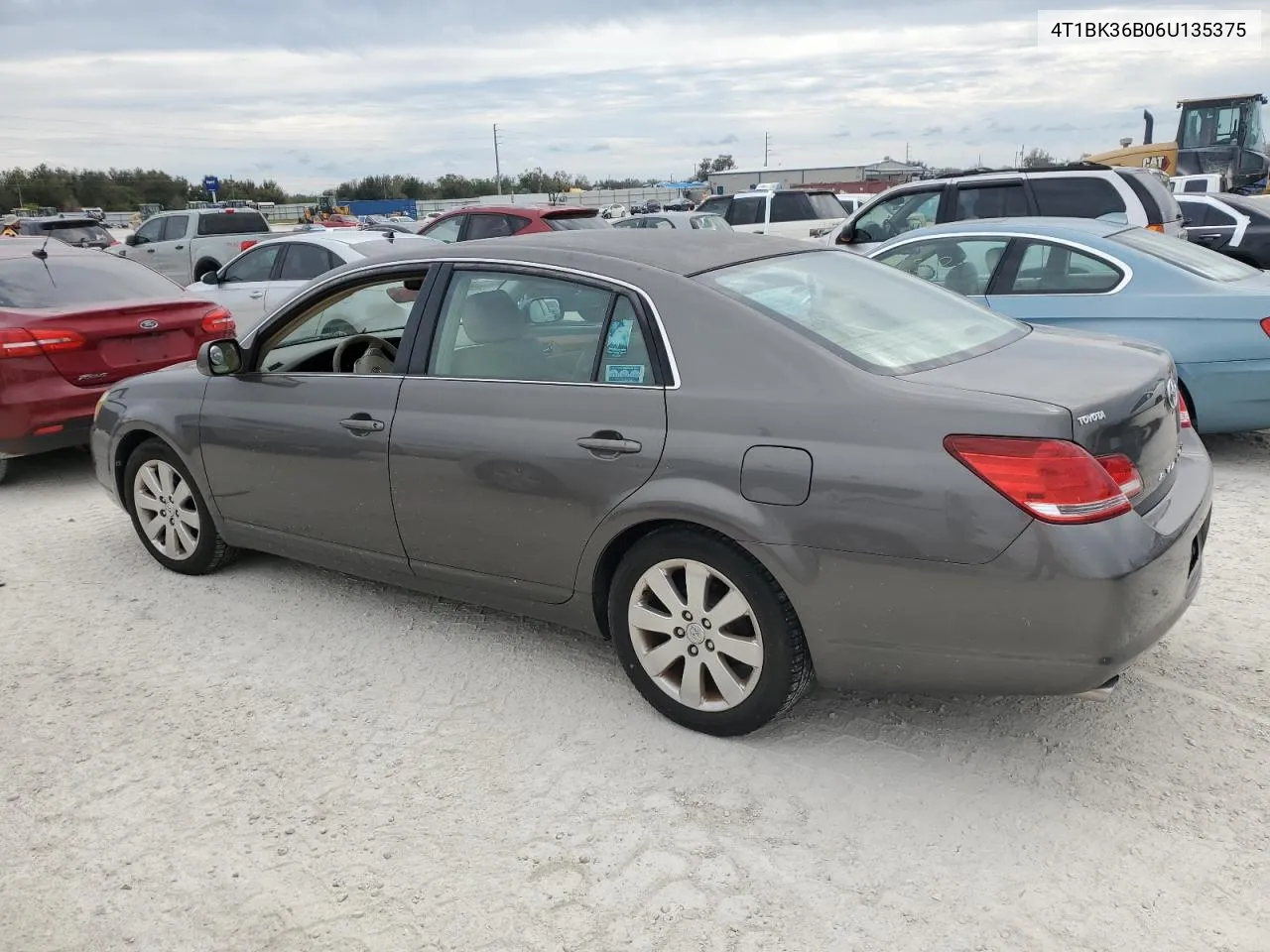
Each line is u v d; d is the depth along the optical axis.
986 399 2.75
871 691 3.03
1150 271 6.05
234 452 4.40
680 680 3.37
